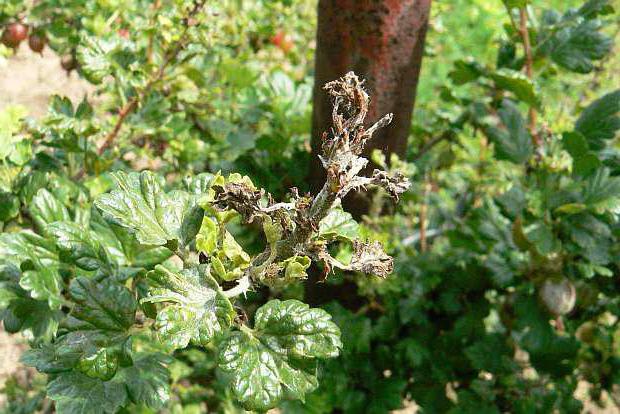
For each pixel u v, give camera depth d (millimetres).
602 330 750
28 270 440
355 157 364
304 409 652
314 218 372
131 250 459
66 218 472
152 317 404
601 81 876
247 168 691
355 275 653
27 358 405
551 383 706
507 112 661
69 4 681
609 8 678
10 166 546
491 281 708
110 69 580
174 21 575
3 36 681
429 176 794
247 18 785
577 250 623
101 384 414
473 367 706
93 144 601
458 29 1339
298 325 381
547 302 638
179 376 670
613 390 745
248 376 372
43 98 1115
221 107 755
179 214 407
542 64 696
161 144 679
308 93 746
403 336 725
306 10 894
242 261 387
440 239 795
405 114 609
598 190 612
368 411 672
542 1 1360
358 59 578
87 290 415
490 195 780
